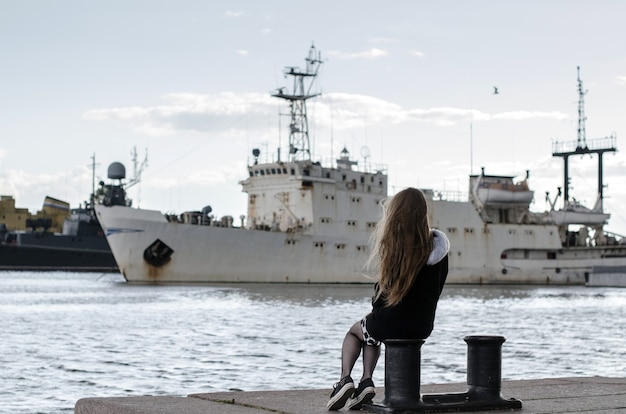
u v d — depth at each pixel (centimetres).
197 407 946
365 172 10219
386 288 954
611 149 12788
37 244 15900
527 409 993
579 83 13075
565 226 12131
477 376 991
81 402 999
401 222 948
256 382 2655
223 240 9225
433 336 4269
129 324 4859
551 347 3816
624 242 12012
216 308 6172
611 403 1048
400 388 945
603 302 7625
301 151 10288
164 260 9131
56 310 5994
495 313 6150
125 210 9075
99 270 16275
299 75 10262
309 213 9681
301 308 6222
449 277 10888
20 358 3216
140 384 2608
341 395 948
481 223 11081
